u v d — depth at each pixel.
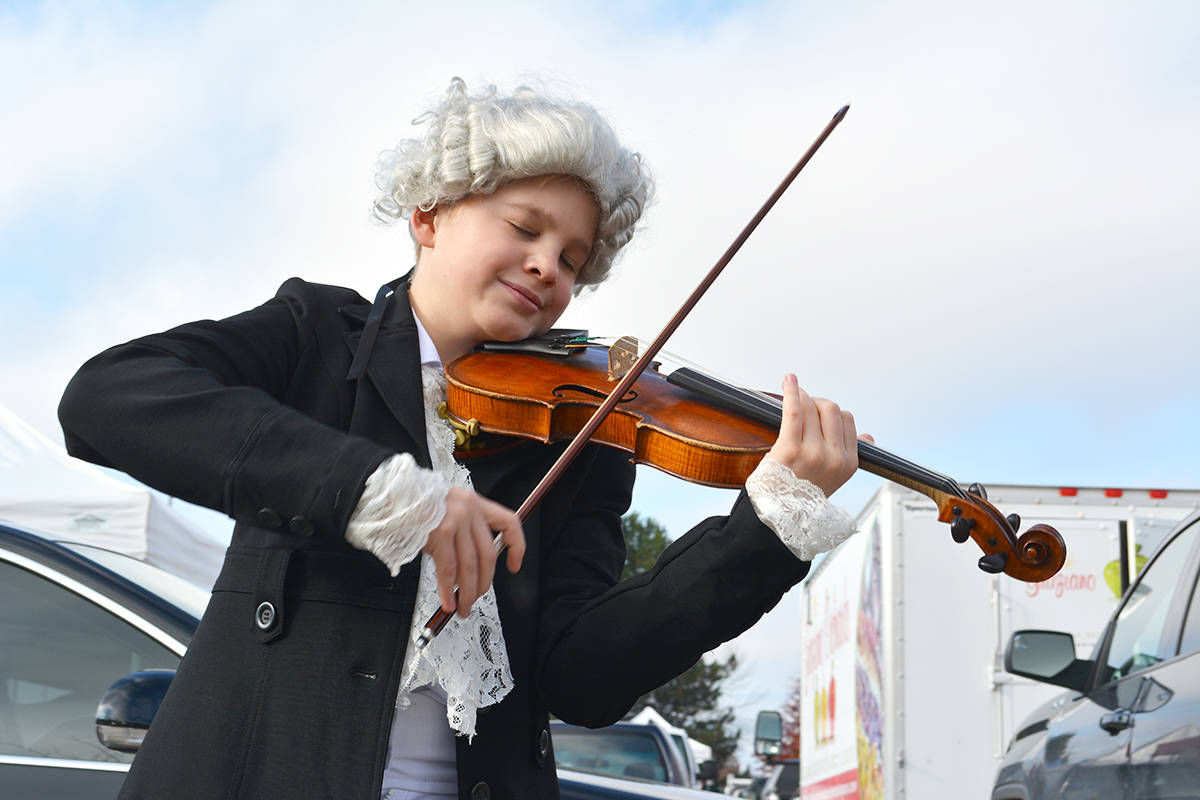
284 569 1.55
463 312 1.94
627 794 2.84
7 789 2.61
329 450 1.39
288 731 1.51
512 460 1.86
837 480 1.65
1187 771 3.27
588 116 1.94
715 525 1.69
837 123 2.02
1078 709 4.29
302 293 1.80
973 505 1.86
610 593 1.74
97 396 1.48
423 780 1.65
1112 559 7.58
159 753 1.53
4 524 3.00
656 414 2.02
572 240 1.96
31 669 2.78
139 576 2.95
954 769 7.34
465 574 1.42
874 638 7.89
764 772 28.09
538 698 1.75
